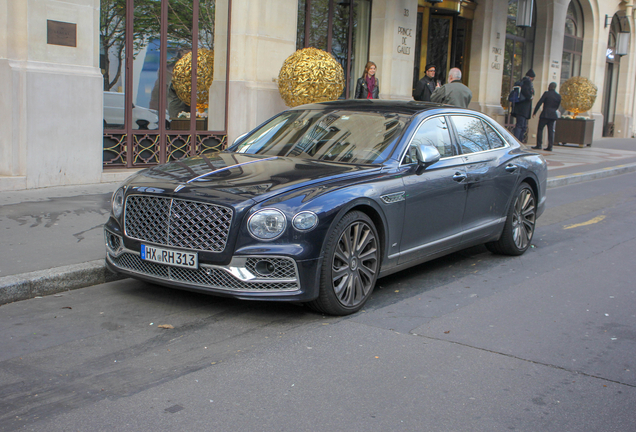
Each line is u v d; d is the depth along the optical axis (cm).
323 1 1321
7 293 461
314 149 530
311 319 445
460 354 389
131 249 450
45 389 324
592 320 462
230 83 1116
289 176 454
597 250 698
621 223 863
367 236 463
